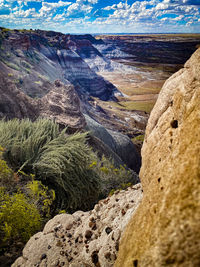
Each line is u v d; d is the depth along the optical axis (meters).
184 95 1.24
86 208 4.68
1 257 2.66
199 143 0.76
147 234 0.76
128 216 2.04
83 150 5.32
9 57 22.42
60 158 4.55
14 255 2.72
